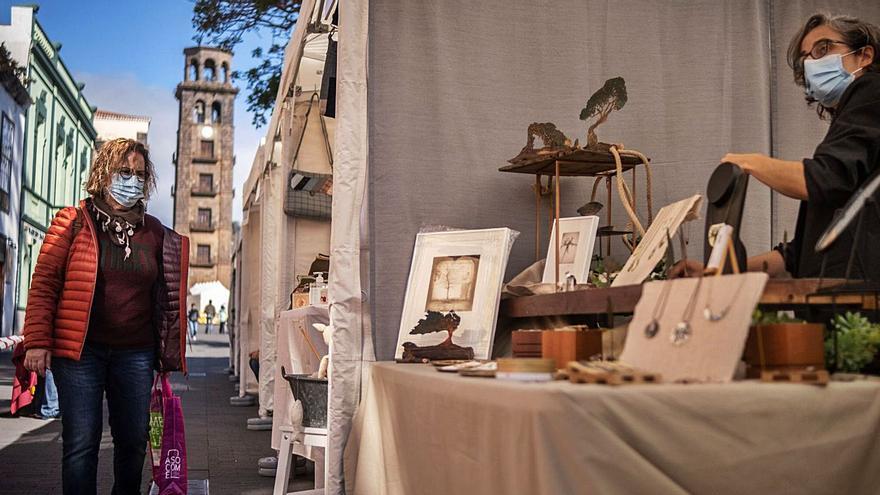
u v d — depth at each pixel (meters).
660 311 2.17
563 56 4.18
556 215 3.60
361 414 3.45
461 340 3.38
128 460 3.77
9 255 27.80
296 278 7.26
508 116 4.08
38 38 31.14
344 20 3.73
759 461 1.94
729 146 4.25
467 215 3.97
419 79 3.95
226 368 17.89
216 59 77.31
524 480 1.90
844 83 2.73
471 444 2.19
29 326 3.49
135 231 3.74
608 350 2.39
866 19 4.35
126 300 3.66
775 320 2.13
